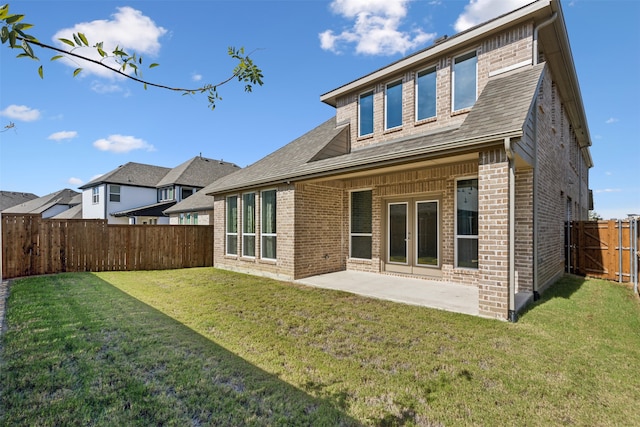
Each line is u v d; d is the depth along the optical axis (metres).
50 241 10.84
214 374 3.53
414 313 5.82
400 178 9.35
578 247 10.52
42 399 3.03
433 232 8.90
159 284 9.02
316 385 3.32
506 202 5.33
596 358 3.94
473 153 6.00
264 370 3.65
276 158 12.76
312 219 10.02
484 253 5.59
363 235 10.61
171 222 24.80
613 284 8.84
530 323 5.17
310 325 5.26
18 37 1.90
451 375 3.53
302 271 9.66
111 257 11.91
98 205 27.58
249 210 11.59
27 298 7.00
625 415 2.83
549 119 8.45
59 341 4.43
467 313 5.73
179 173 28.42
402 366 3.76
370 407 2.93
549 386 3.29
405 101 9.62
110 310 6.07
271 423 2.69
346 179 10.53
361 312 5.96
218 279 9.91
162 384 3.31
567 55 8.22
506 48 7.62
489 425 2.69
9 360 3.84
